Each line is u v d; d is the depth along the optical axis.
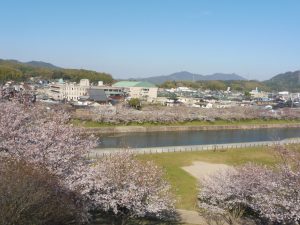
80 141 17.59
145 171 17.53
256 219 19.38
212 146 49.12
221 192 20.09
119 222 17.16
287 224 15.84
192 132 70.81
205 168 34.47
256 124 82.31
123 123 69.62
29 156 14.45
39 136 15.80
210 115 80.25
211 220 19.72
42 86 136.00
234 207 19.84
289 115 91.50
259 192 17.55
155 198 16.95
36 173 12.27
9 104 19.59
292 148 19.70
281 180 16.03
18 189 11.37
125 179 16.42
